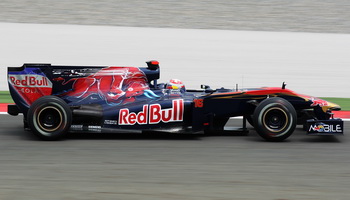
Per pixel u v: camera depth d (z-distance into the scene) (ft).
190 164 64.34
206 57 154.81
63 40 154.81
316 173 60.70
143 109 80.79
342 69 152.25
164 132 88.89
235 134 87.76
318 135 83.76
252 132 90.33
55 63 154.81
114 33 155.22
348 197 51.55
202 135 86.58
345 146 77.87
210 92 86.58
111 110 80.38
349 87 152.35
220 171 61.05
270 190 53.62
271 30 170.40
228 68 154.71
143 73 84.17
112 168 61.72
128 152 70.95
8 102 126.93
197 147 75.36
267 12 189.47
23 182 55.42
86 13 183.01
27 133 84.74
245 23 177.78
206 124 82.53
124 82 82.89
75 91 81.51
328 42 152.25
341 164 65.51
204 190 53.31
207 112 83.82
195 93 87.51
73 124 81.05
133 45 155.43
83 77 81.56
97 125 80.07
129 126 80.43
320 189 54.13
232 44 154.51
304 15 186.29
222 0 202.18
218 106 83.82
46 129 76.95
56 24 155.22
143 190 53.06
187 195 51.60
